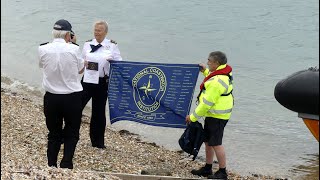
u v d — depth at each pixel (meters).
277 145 12.11
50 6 34.66
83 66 7.67
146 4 36.31
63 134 7.88
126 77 9.23
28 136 10.35
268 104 15.61
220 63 7.98
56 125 7.77
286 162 11.02
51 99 7.55
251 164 10.84
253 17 32.78
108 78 9.34
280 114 14.49
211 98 7.95
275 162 10.98
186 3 36.72
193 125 8.20
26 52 22.59
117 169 8.86
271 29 29.95
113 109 9.37
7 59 20.86
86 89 9.34
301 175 10.30
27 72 18.73
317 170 10.60
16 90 16.02
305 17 32.44
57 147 7.86
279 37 28.11
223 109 8.09
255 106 15.41
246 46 26.17
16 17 31.17
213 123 8.16
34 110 12.91
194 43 26.69
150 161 9.79
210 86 7.94
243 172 10.30
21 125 11.18
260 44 26.59
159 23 30.98
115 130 12.16
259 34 28.81
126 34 28.02
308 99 3.73
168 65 9.01
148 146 11.05
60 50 7.47
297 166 10.84
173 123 9.10
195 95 15.77
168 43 26.33
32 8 33.94
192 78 8.91
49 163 7.80
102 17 32.12
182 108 9.00
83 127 11.75
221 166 8.40
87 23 30.31
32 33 27.12
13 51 22.59
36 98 15.15
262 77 20.02
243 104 15.66
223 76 7.98
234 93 17.12
